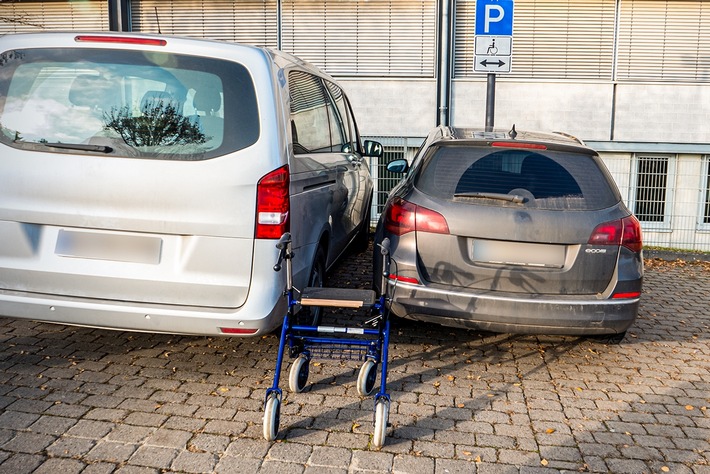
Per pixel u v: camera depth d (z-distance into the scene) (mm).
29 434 3330
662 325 5938
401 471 3143
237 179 3600
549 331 4234
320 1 10828
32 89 3711
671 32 10680
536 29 10766
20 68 3736
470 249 4234
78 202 3633
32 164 3650
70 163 3621
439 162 4488
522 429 3656
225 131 3650
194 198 3588
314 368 4387
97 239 3660
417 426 3623
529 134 4906
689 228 10570
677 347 5277
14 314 3742
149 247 3641
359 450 3324
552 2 10688
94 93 3680
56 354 4414
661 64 10758
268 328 3723
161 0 10977
